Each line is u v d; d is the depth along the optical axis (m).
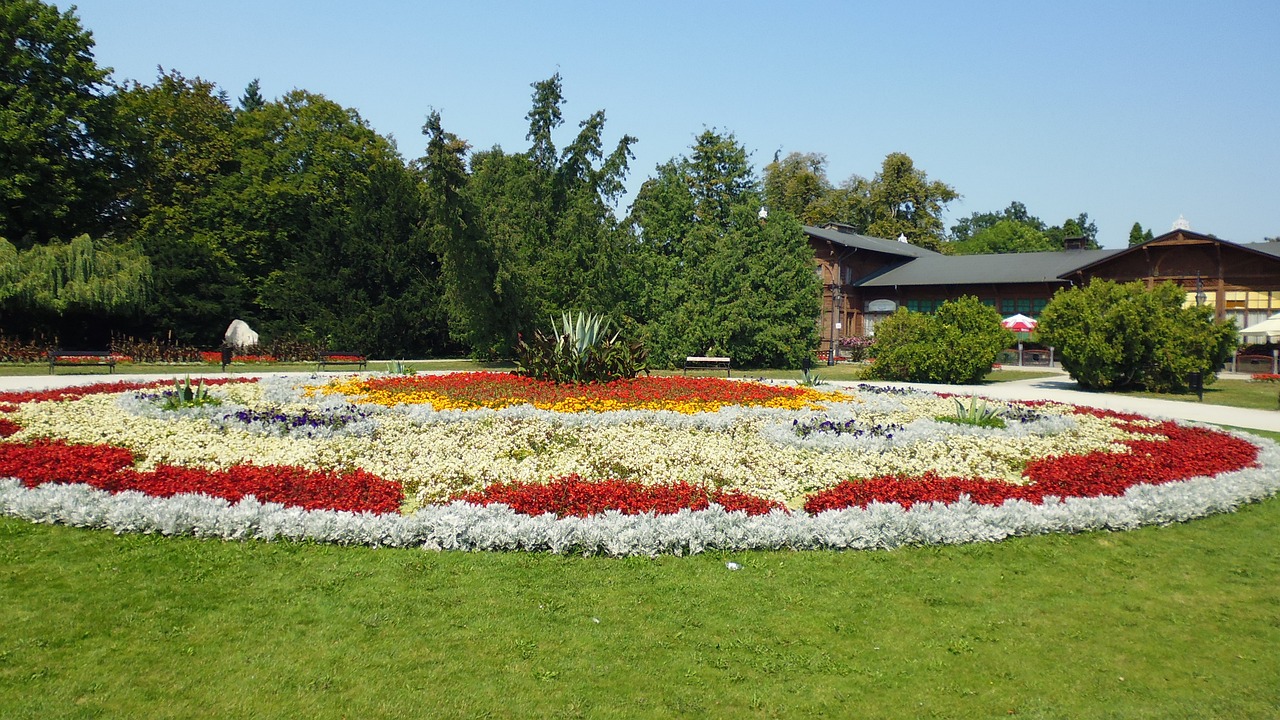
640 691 5.18
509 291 30.03
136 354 31.61
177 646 5.53
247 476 8.77
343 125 47.28
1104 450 12.06
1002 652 5.79
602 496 8.26
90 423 12.33
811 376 22.47
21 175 31.86
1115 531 8.44
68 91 34.59
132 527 7.50
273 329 38.31
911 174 70.75
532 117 34.34
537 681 5.25
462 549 7.33
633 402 15.55
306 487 8.45
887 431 12.76
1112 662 5.70
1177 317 24.69
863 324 52.47
